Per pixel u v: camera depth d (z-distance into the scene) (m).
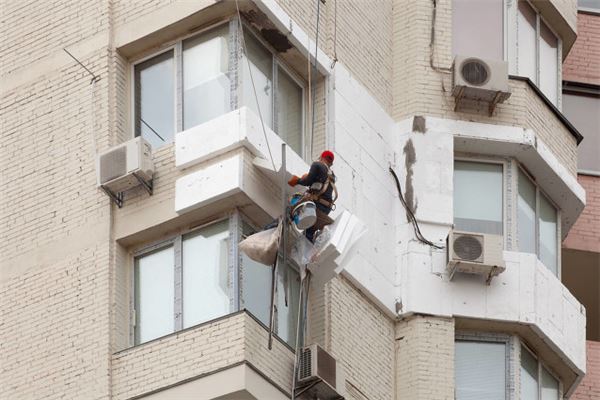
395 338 56.59
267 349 51.56
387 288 56.62
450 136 58.75
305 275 53.03
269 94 54.84
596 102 66.75
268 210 52.91
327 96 56.34
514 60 61.03
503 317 57.09
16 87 56.78
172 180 53.53
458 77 58.84
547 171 59.84
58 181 55.09
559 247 60.50
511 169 59.41
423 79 59.31
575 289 63.94
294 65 55.91
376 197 57.22
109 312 53.00
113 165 53.62
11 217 55.38
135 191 53.91
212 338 51.31
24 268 54.62
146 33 55.19
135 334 53.09
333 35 57.06
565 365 58.62
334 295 54.44
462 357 57.22
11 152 56.09
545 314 57.78
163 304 53.00
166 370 51.59
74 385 52.66
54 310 53.75
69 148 55.28
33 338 53.72
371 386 55.09
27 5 57.62
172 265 53.19
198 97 54.34
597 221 64.88
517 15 61.66
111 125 54.91
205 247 52.91
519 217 59.31
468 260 56.78
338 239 52.41
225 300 52.09
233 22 54.34
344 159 56.19
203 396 50.84
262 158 53.03
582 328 59.12
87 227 54.12
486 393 56.97
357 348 54.97
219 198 52.50
